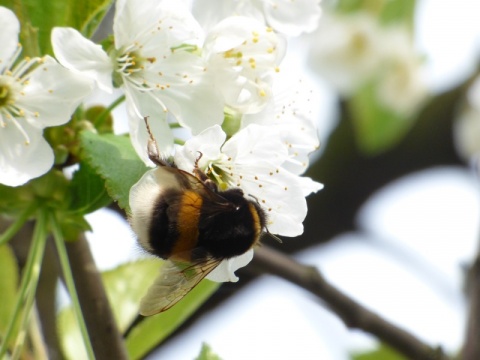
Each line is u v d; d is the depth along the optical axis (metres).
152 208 0.36
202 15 0.37
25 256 0.41
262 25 0.36
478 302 0.45
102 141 0.36
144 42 0.37
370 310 0.45
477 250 0.45
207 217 0.36
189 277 0.36
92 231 0.37
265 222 0.37
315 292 0.44
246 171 0.37
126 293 0.40
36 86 0.36
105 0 0.37
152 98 0.37
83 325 0.36
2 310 0.40
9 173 0.36
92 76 0.36
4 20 0.36
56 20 0.37
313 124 0.38
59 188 0.37
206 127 0.36
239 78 0.36
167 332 0.40
